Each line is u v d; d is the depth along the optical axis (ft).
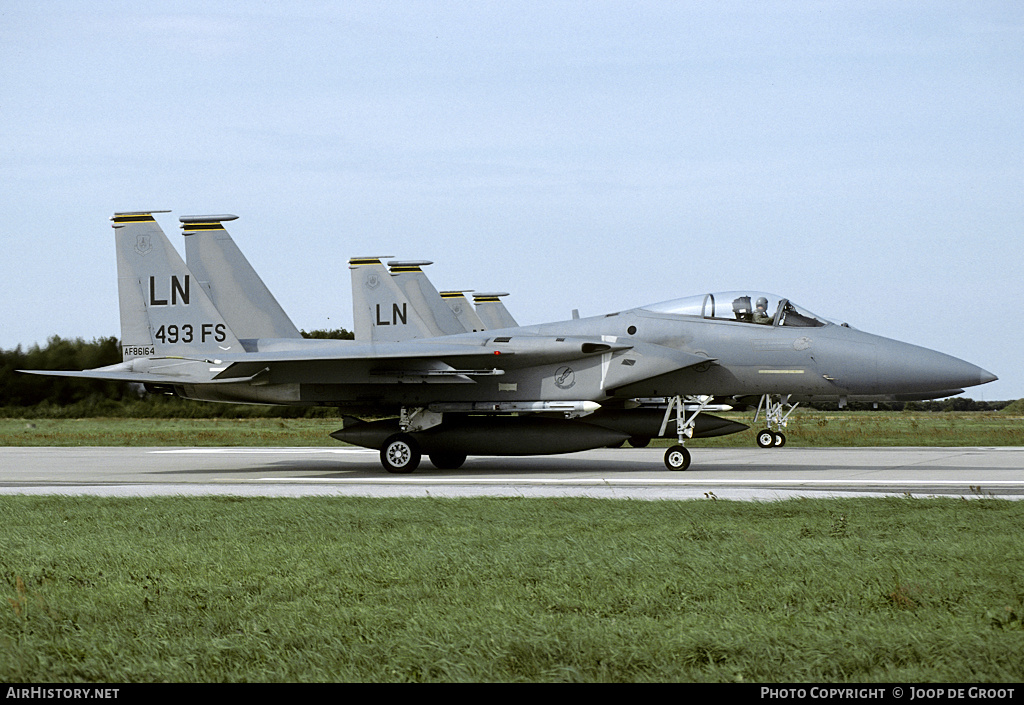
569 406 177.88
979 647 50.60
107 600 62.90
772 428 261.85
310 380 183.11
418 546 81.82
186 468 197.47
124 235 193.57
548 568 71.41
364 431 185.88
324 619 57.62
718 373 177.58
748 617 57.26
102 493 139.33
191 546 83.51
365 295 318.45
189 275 191.11
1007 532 87.40
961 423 529.04
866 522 94.12
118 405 472.85
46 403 464.24
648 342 179.42
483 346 180.55
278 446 291.58
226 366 182.70
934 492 132.05
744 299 178.70
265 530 92.58
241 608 60.75
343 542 85.20
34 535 91.50
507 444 179.32
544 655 50.29
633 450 253.44
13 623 57.41
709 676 47.60
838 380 172.35
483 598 62.75
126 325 193.47
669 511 105.29
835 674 47.78
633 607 60.08
